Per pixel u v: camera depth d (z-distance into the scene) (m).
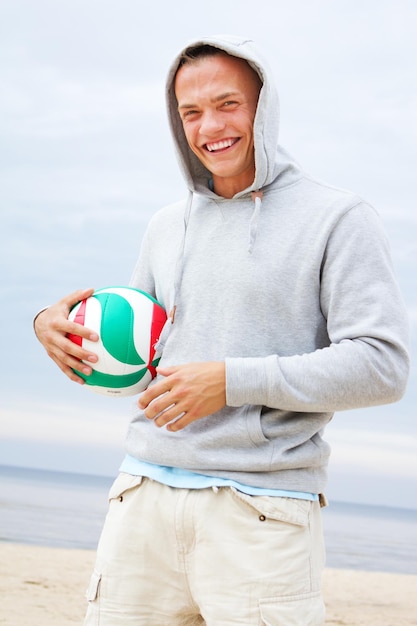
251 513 2.16
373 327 2.14
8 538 16.52
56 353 2.40
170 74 2.40
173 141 2.49
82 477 68.69
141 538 2.27
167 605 2.27
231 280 2.28
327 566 17.23
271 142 2.31
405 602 6.50
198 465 2.21
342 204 2.25
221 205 2.41
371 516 49.03
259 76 2.36
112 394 2.41
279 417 2.22
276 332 2.25
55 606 5.37
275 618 2.10
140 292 2.45
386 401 2.17
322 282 2.25
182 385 2.12
